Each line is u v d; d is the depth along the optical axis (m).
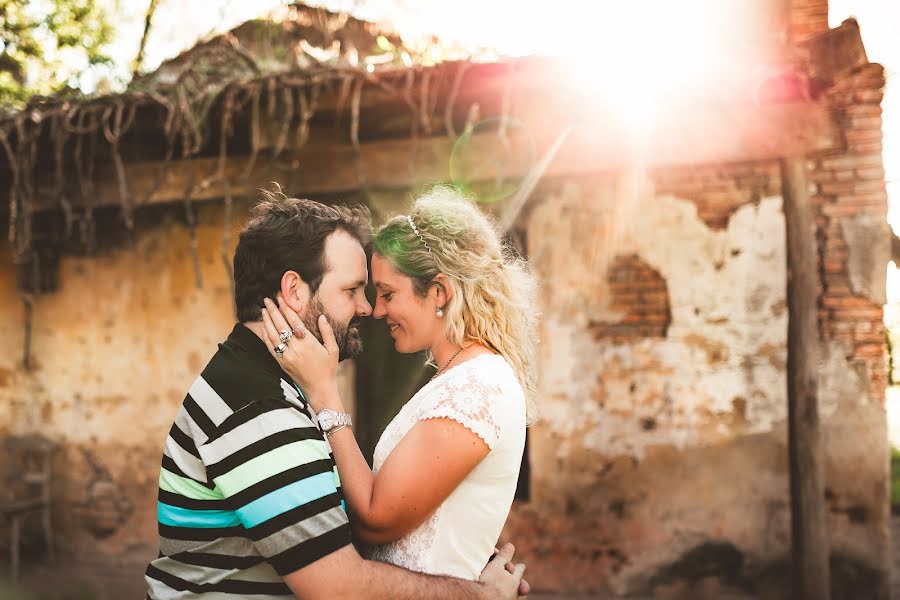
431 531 1.51
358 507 1.49
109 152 5.48
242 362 1.50
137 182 5.38
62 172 5.16
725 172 4.87
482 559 1.62
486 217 1.80
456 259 1.63
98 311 5.84
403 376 7.48
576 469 5.01
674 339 4.91
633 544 4.91
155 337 5.74
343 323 1.61
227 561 1.42
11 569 5.52
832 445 4.62
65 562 5.71
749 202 4.83
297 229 1.57
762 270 4.80
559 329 5.07
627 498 4.93
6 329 5.96
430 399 1.55
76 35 9.31
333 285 1.59
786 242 4.64
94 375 5.83
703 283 4.88
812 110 4.43
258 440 1.38
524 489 5.48
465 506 1.53
